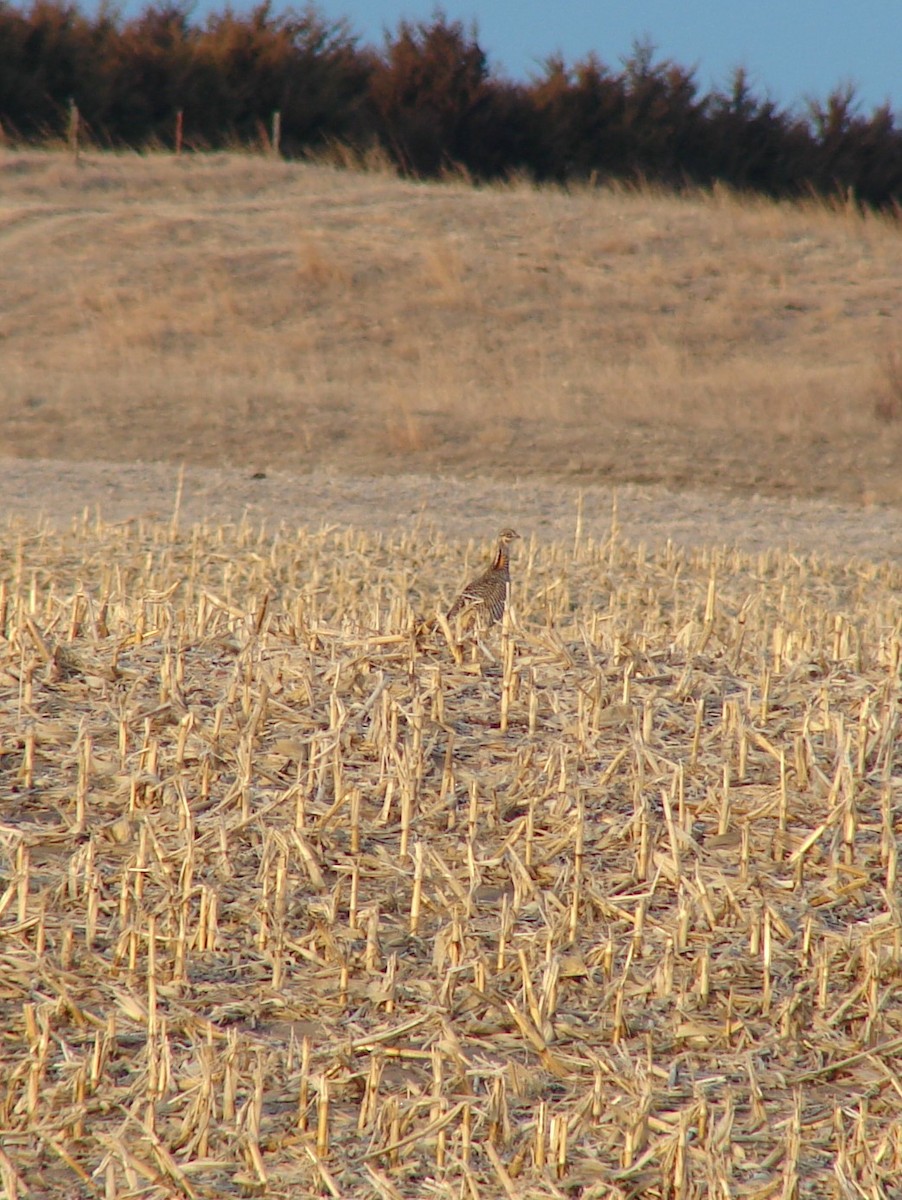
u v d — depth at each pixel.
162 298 108.50
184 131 151.88
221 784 22.81
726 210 136.00
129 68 150.50
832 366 101.38
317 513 64.56
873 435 85.31
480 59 156.38
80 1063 16.34
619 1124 15.79
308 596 36.59
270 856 20.62
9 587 43.50
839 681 28.69
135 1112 15.62
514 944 19.12
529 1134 15.62
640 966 18.94
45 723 24.31
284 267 114.56
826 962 18.80
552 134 153.88
